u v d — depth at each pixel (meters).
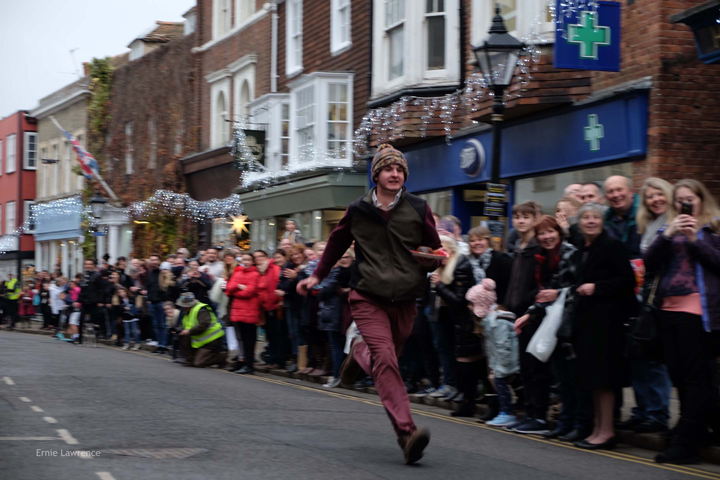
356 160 19.59
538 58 13.10
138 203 29.81
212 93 27.72
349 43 20.17
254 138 22.88
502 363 8.49
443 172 16.64
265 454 6.30
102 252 35.75
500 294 8.84
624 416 8.84
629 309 7.51
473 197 16.56
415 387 11.27
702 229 7.10
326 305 12.22
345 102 20.06
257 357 17.12
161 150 30.56
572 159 13.10
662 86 11.47
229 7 27.22
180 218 28.59
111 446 6.44
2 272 48.47
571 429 7.98
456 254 9.17
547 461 6.69
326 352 13.16
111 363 14.48
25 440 6.61
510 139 14.55
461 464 6.30
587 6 11.92
